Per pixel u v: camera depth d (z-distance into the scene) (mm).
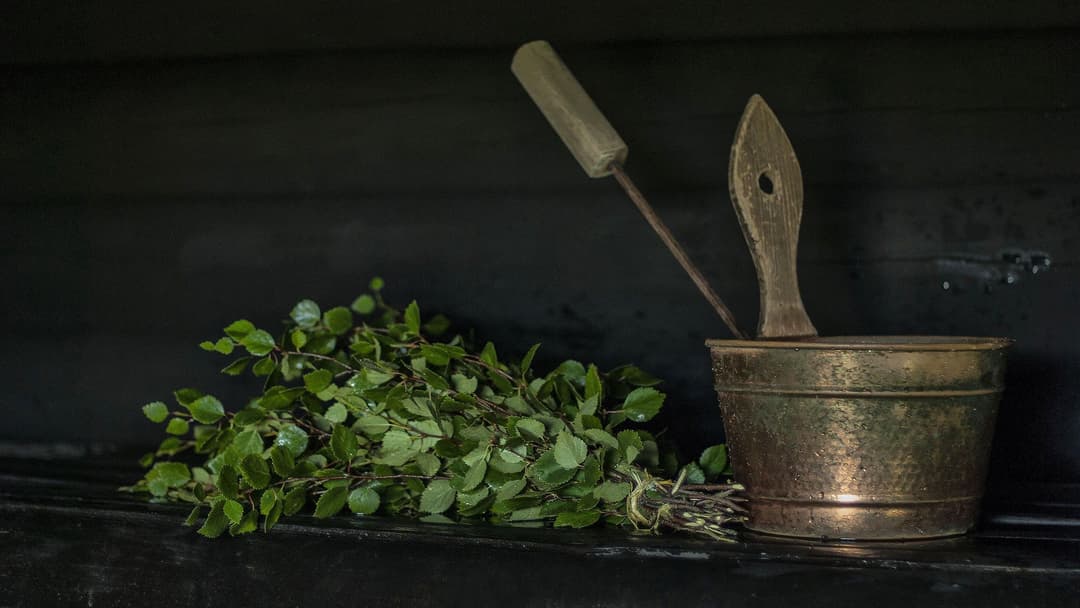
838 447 1783
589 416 1858
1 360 2295
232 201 2240
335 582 1854
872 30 2086
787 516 1812
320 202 2219
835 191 2102
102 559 1927
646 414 1917
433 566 1829
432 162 2189
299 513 1934
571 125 1920
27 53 2256
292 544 1872
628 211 2145
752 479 1830
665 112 2133
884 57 2086
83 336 2277
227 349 2006
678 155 2133
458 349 1934
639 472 1845
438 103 2184
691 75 2125
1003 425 2064
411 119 2189
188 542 1901
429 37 2176
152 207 2258
